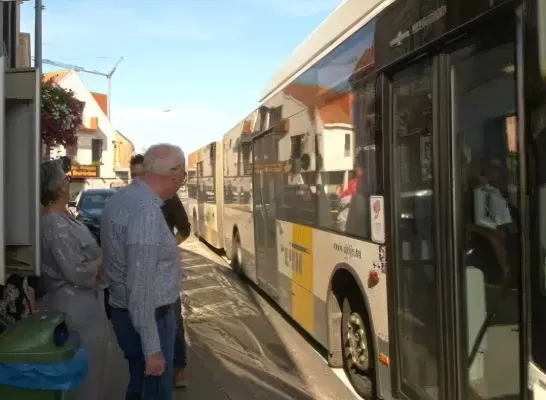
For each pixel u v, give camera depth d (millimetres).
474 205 3244
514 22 2811
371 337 4727
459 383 3385
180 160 3467
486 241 3125
